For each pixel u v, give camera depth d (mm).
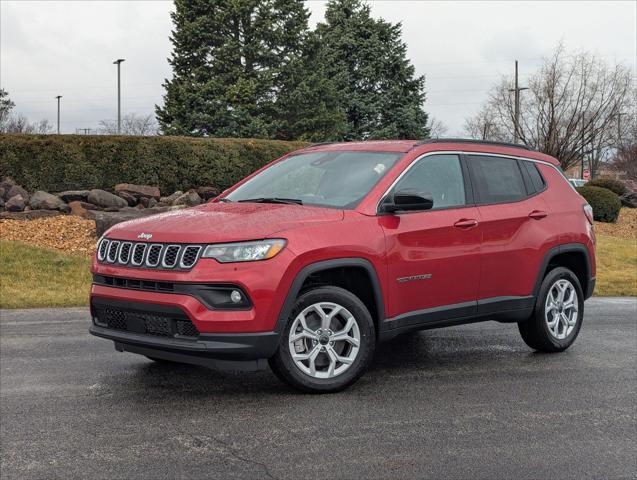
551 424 4805
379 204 5629
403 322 5672
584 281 7277
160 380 5770
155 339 4969
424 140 6238
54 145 16656
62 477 3801
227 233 4941
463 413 5004
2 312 9195
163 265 4961
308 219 5254
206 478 3795
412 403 5211
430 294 5836
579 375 6145
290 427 4625
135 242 5176
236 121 31750
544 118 33250
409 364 6457
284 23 34219
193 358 4949
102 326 5359
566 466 4059
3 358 6555
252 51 32562
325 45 36000
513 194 6637
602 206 26375
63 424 4660
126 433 4488
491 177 6527
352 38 41219
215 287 4844
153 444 4297
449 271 5926
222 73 32875
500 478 3863
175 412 4922
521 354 6938
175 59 33062
